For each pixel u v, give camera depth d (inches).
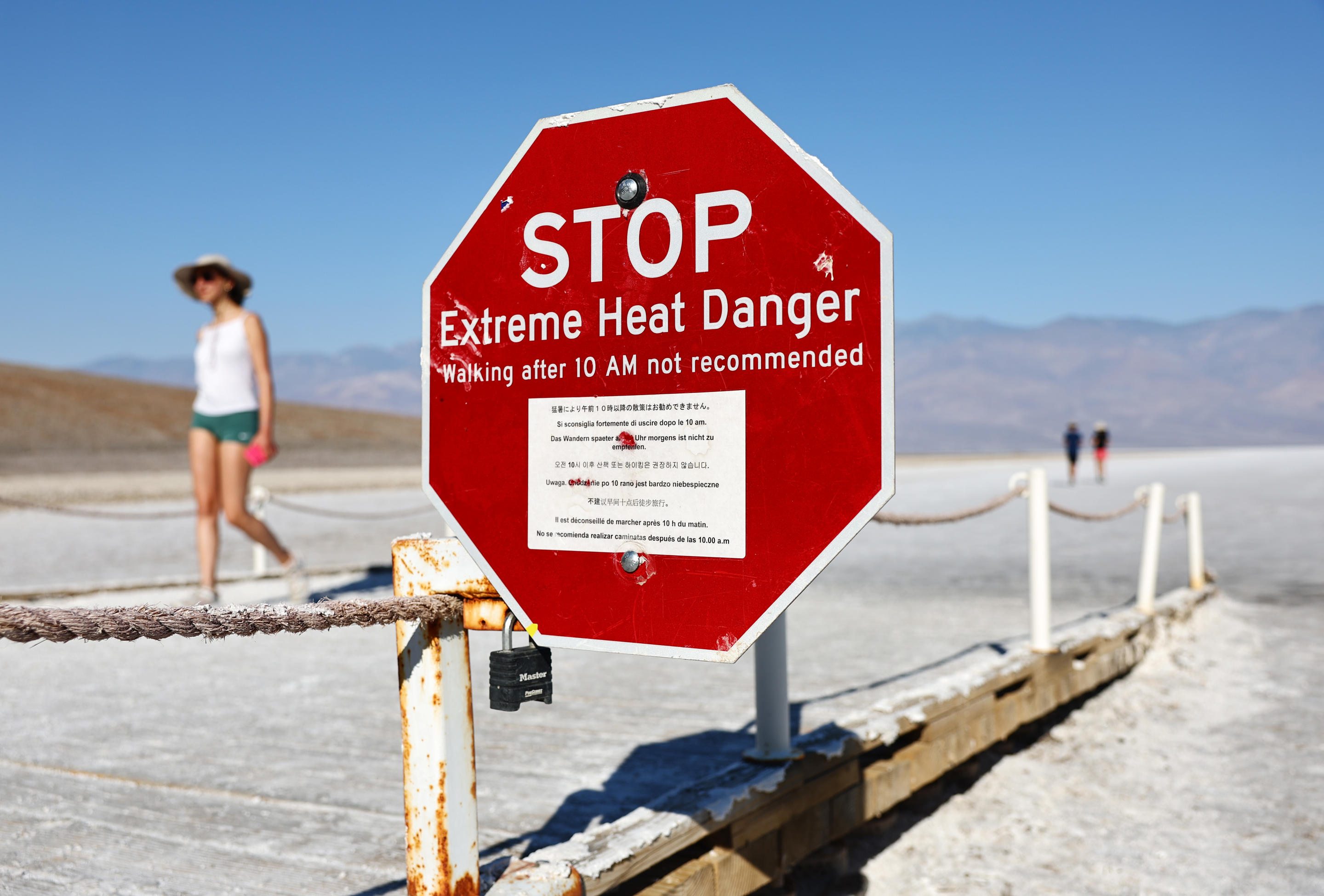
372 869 110.2
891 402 70.5
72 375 3127.5
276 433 2773.1
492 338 84.9
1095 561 486.3
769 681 131.4
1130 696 248.8
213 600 273.0
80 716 182.2
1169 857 155.0
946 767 171.6
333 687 208.4
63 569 468.1
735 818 117.4
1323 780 184.5
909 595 364.8
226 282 275.1
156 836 120.6
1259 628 329.4
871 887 145.9
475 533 84.7
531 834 119.0
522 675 83.5
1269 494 1054.4
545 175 83.2
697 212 77.4
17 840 119.3
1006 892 144.5
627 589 79.1
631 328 79.5
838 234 72.6
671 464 77.8
